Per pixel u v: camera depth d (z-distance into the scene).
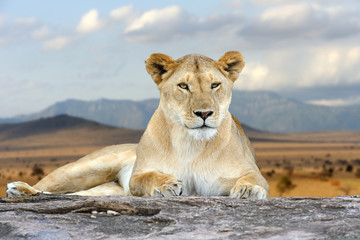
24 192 9.80
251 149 12.62
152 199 7.59
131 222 6.50
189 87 9.65
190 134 9.48
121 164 12.88
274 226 5.99
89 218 6.72
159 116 10.26
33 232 5.98
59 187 12.86
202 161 9.84
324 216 6.39
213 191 9.94
